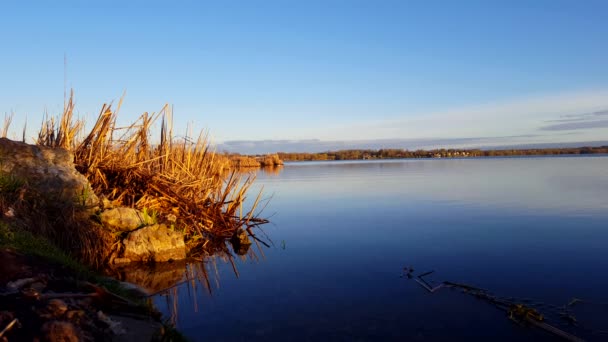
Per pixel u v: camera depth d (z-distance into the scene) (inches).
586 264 372.2
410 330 246.2
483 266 374.3
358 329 248.2
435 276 348.5
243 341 231.9
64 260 237.5
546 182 1216.2
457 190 1048.8
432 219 626.2
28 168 353.4
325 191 1103.6
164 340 190.9
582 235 490.0
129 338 173.5
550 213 649.0
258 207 815.1
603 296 293.4
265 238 524.7
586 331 240.5
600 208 684.7
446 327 249.8
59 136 462.9
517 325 250.7
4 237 231.3
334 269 376.8
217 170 648.4
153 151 556.7
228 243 491.8
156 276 352.8
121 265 373.7
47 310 157.3
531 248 434.3
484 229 539.8
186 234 463.8
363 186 1232.8
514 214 649.6
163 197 485.7
